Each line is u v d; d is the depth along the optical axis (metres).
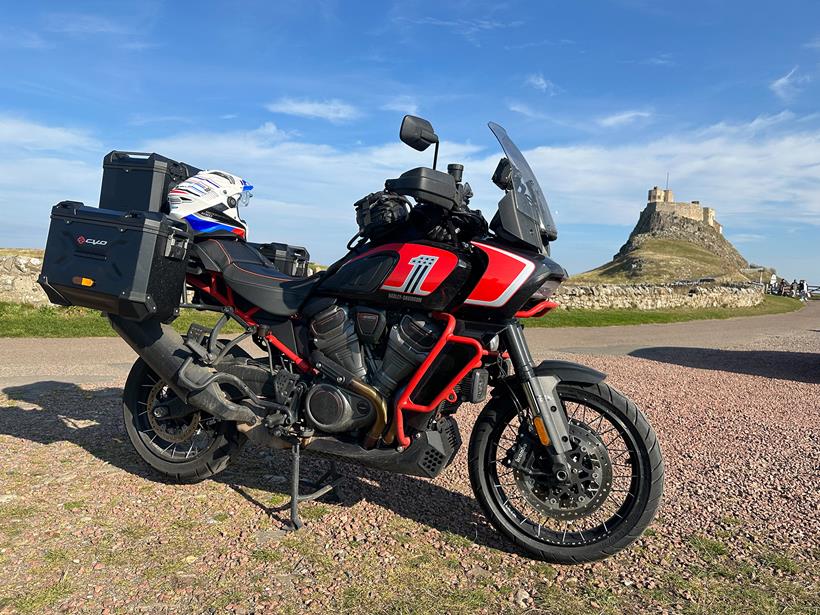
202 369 3.66
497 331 3.25
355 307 3.40
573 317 20.52
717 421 6.41
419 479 4.38
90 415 5.64
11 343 10.14
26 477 4.14
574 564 3.25
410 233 3.33
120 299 3.44
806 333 18.91
